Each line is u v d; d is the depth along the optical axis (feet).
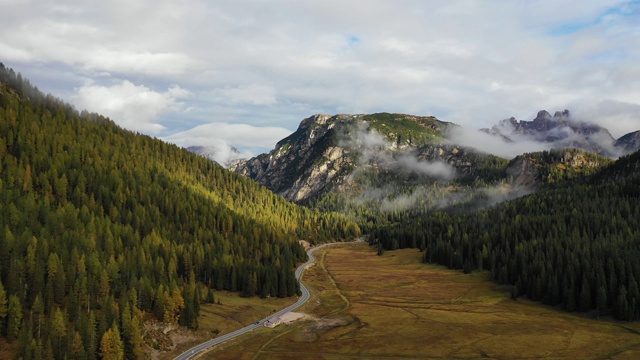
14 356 321.32
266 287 565.12
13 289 387.75
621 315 452.76
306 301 572.92
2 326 350.02
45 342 330.13
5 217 514.68
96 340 350.84
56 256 433.48
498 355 368.48
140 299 436.35
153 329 403.13
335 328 460.55
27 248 451.94
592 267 510.99
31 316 354.33
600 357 354.95
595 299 489.26
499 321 471.62
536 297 553.64
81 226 566.36
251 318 488.02
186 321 426.10
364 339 423.23
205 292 518.78
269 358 374.02
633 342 387.96
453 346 394.52
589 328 433.48
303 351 391.04
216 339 422.82
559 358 356.18
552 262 570.46
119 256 509.76
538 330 430.61
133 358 357.82
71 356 326.65
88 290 423.64
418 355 376.89
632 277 466.29
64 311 373.20
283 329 456.86
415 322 477.36
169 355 381.81
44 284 412.57
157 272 513.45
